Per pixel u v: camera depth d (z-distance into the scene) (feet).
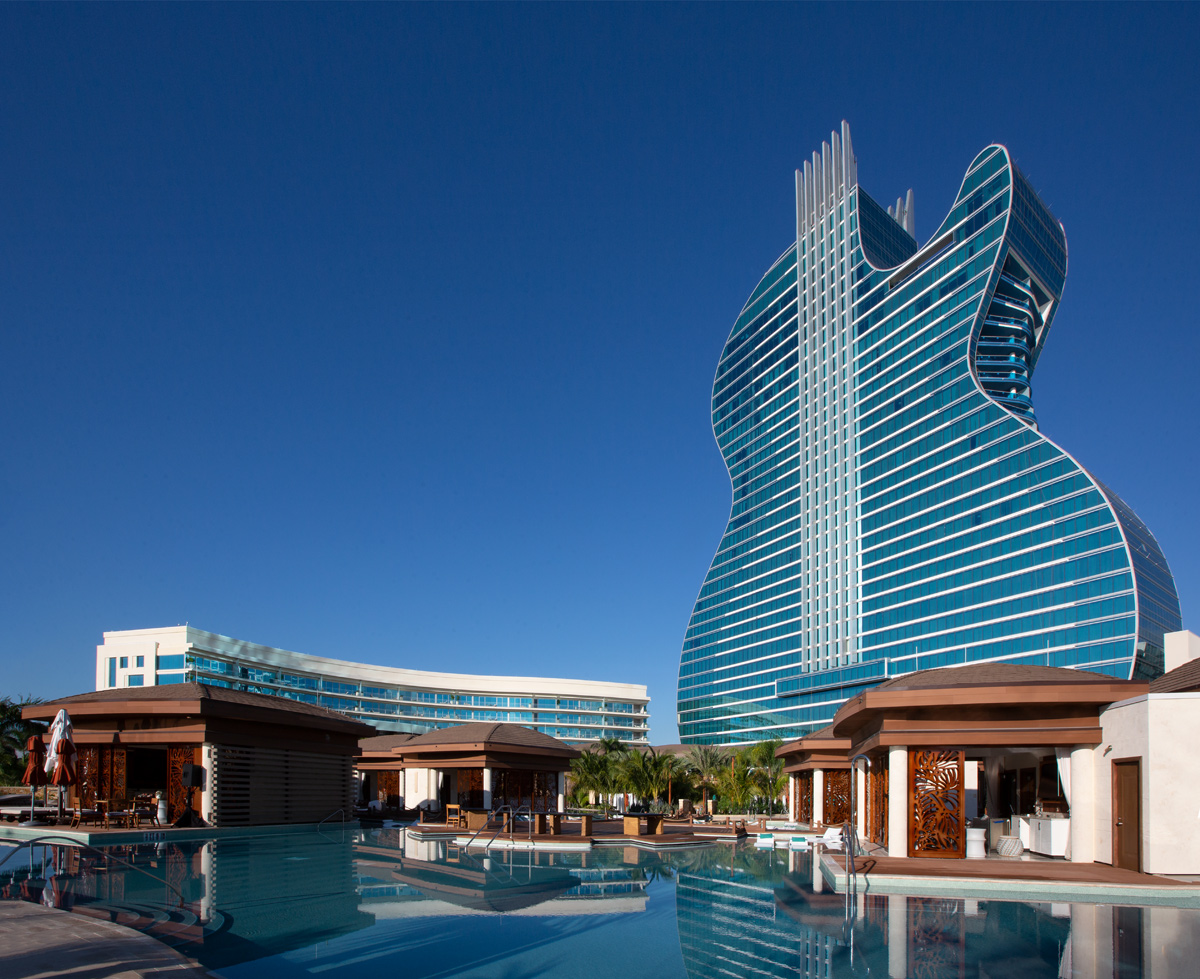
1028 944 41.47
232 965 36.70
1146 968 36.32
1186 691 73.05
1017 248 389.80
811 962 37.88
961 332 396.57
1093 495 317.83
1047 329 415.44
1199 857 61.31
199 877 64.34
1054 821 75.36
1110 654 300.61
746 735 516.73
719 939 43.09
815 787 137.08
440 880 66.03
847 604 444.14
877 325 453.99
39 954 35.01
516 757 138.82
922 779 74.84
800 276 530.27
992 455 367.04
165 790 117.39
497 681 459.32
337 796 125.80
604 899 57.00
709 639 577.84
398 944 41.45
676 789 162.50
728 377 603.67
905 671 394.32
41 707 106.01
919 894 59.06
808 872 74.02
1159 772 62.64
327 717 123.95
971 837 74.59
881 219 501.15
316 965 36.94
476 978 35.06
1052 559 329.93
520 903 54.70
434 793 157.17
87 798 105.40
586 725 467.11
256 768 109.09
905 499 413.80
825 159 520.01
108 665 330.54
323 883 62.59
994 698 71.26
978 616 359.25
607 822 151.33
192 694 101.30
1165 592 323.78
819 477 483.51
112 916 46.42
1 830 93.25
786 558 502.79
